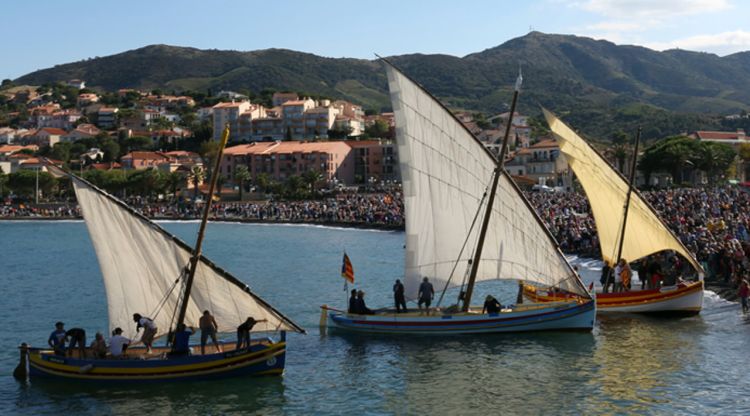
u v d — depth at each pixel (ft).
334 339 139.44
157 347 115.34
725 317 152.05
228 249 355.77
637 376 112.68
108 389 108.06
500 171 135.03
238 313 113.80
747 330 140.46
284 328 114.52
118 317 111.14
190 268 111.24
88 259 321.11
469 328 139.13
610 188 160.25
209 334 111.65
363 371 117.39
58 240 437.17
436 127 134.72
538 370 116.78
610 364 119.44
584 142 160.04
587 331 140.26
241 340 112.98
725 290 176.45
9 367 121.29
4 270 275.18
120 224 107.45
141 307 111.75
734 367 116.16
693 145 601.62
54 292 213.05
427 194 136.98
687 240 202.69
